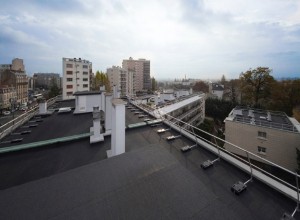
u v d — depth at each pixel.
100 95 16.20
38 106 16.25
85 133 10.17
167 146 8.73
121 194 2.75
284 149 19.17
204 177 6.19
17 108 71.06
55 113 16.08
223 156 7.29
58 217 2.26
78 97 15.50
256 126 20.98
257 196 5.30
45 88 143.88
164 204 2.66
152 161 3.76
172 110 26.44
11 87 74.81
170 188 3.01
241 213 4.64
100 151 8.16
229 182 5.93
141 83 129.50
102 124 11.40
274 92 36.88
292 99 37.47
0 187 5.65
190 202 2.75
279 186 5.45
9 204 2.42
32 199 2.53
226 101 52.06
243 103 45.22
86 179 3.05
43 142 8.49
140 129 11.22
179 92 53.78
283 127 20.28
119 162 3.64
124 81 93.50
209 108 51.69
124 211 2.46
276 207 4.89
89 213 2.37
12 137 10.41
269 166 19.84
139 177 3.19
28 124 12.77
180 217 2.47
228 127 23.17
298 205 4.80
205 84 119.00
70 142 8.98
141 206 2.57
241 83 41.59
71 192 2.72
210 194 2.99
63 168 6.79
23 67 99.81
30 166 6.91
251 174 6.09
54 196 2.62
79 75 60.88
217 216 2.56
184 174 3.43
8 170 6.61
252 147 21.30
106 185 2.93
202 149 8.38
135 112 15.88
